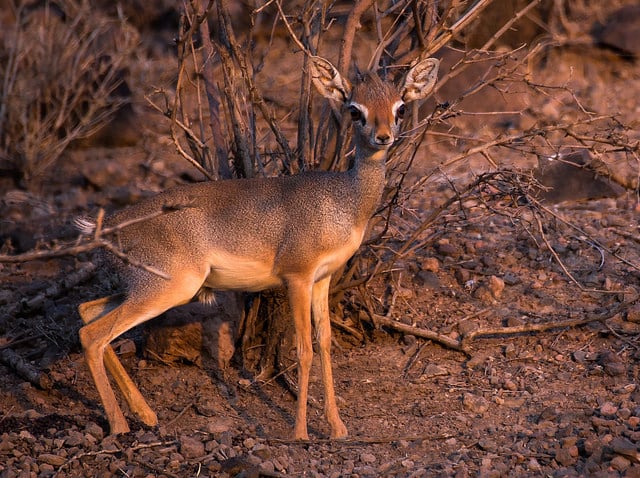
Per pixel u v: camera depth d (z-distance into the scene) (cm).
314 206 895
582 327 1095
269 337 1053
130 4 2162
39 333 1116
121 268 926
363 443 899
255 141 1072
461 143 1603
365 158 889
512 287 1180
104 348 927
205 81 1101
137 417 949
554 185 1405
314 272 905
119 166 1605
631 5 2083
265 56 1121
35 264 1286
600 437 871
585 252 1242
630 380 995
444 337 1082
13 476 825
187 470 838
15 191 1575
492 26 1914
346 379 1038
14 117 1642
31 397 1005
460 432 915
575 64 1992
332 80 905
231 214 912
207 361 1053
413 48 1097
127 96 1825
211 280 943
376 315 1100
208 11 930
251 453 861
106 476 831
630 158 1514
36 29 1828
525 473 823
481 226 1321
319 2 1112
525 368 1034
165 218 911
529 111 1733
